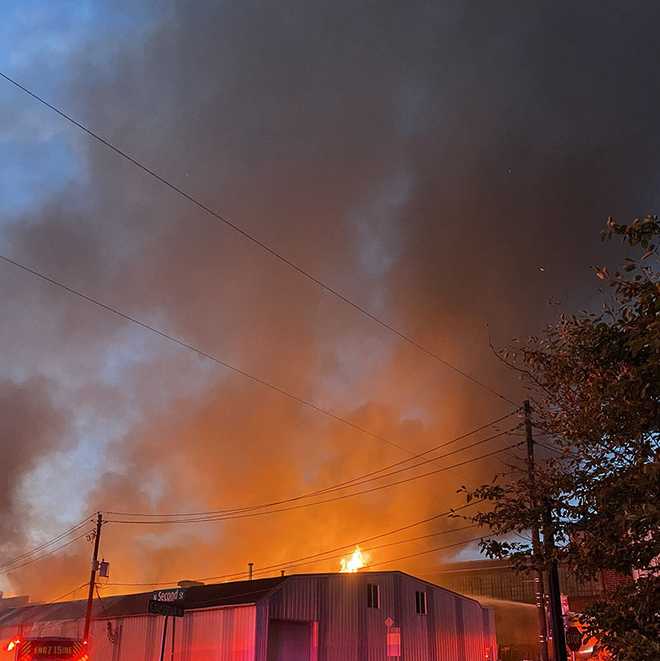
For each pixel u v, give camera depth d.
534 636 62.50
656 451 7.48
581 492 9.12
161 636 43.59
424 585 47.00
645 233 7.56
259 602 38.09
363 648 42.03
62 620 53.88
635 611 8.09
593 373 9.06
